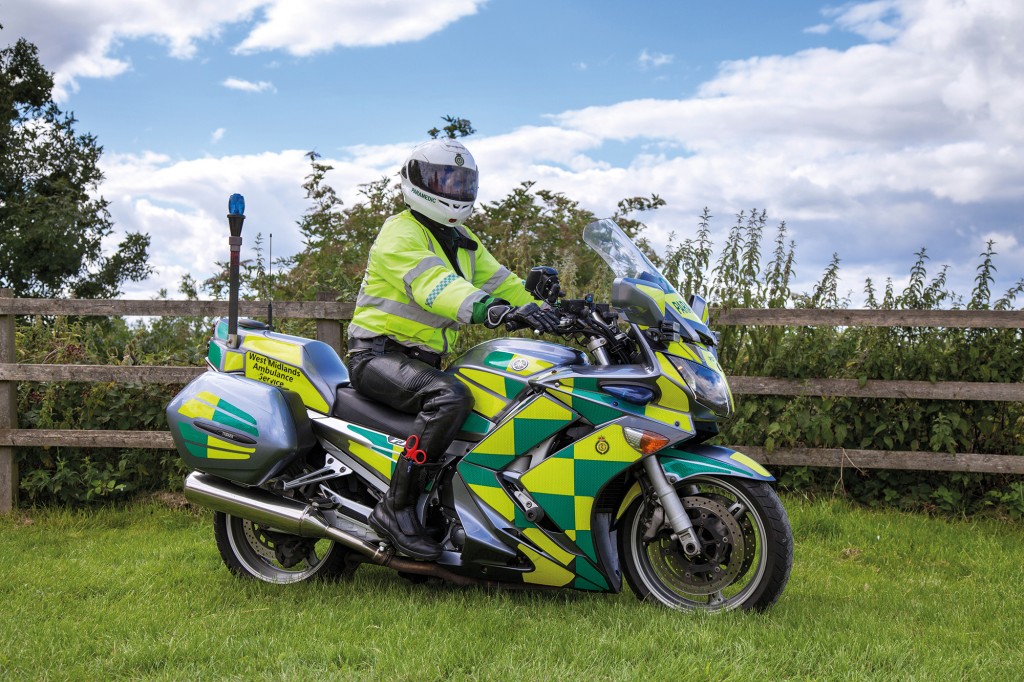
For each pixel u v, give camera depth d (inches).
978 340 255.4
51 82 1070.4
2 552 207.9
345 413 165.0
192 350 267.6
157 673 127.5
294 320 269.3
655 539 152.9
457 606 151.3
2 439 252.5
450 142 160.9
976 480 253.0
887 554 209.3
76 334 281.7
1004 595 178.1
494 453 153.9
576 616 148.0
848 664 127.0
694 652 129.5
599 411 148.6
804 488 259.1
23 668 129.2
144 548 207.5
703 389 147.1
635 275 154.9
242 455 162.6
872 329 259.6
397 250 158.1
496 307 147.2
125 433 251.8
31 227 906.7
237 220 173.5
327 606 154.1
